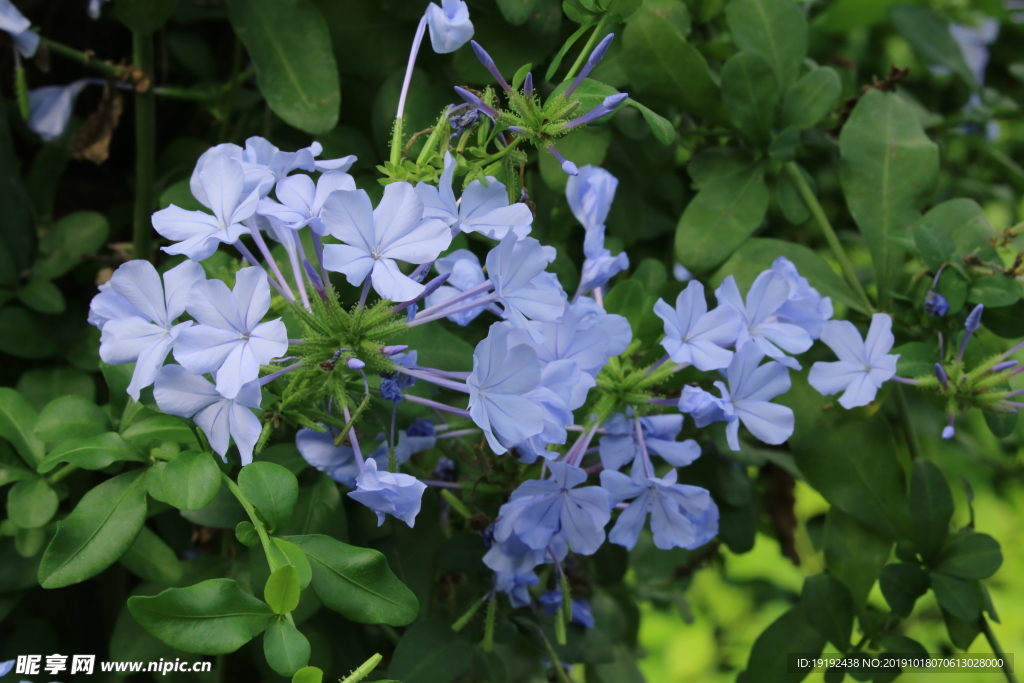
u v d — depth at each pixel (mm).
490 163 518
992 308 583
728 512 627
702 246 590
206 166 504
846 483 583
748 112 595
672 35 586
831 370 556
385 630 613
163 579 547
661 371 530
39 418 521
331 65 585
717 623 1182
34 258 607
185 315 548
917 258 604
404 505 501
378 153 605
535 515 517
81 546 502
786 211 606
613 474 520
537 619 583
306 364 502
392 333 502
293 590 487
